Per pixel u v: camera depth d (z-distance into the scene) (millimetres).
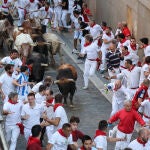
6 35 49344
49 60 46344
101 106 39125
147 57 36406
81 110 38406
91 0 57688
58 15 57031
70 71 38688
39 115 31375
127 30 45219
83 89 42125
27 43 43750
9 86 34906
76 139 28844
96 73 45312
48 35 46281
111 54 40094
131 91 36844
